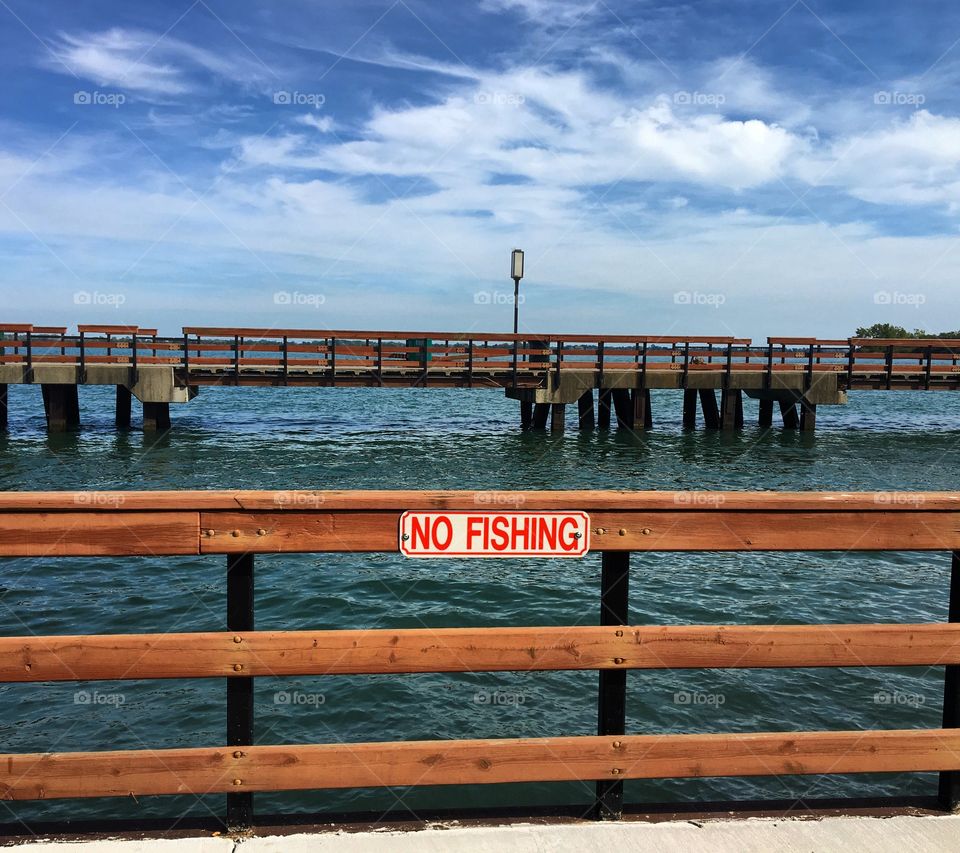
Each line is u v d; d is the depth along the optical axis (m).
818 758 2.56
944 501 2.51
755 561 10.41
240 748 2.40
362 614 8.22
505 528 2.39
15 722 5.41
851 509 2.49
